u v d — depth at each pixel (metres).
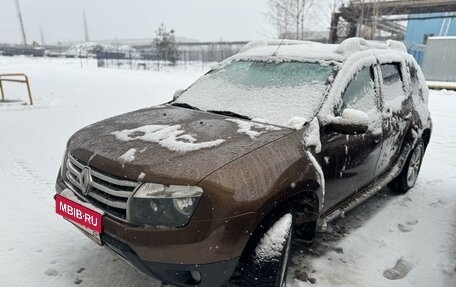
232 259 2.03
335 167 2.78
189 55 45.34
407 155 4.10
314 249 3.14
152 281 2.66
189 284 2.10
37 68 26.98
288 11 22.84
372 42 3.81
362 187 3.42
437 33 26.50
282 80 3.14
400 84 4.05
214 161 2.12
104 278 2.68
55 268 2.79
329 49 3.37
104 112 9.13
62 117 8.45
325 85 2.92
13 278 2.65
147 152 2.22
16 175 4.63
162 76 22.22
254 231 2.16
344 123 2.60
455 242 3.34
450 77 19.83
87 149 2.41
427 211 3.96
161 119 2.85
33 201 3.89
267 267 2.11
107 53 40.28
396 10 22.20
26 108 9.59
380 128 3.36
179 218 1.97
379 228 3.55
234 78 3.44
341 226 3.57
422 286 2.71
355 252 3.12
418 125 4.20
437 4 20.56
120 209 2.12
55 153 5.60
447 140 7.05
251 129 2.58
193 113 3.03
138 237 2.00
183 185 1.99
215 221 1.96
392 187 4.41
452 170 5.34
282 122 2.75
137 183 2.06
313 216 2.67
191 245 1.96
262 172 2.16
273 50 3.59
